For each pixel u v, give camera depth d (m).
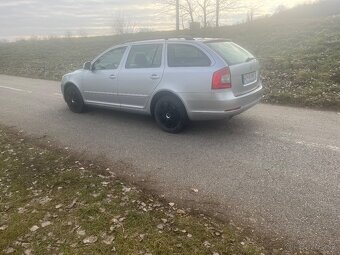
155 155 5.82
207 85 5.99
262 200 4.27
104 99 7.86
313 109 8.34
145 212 4.09
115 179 5.00
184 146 6.13
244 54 6.71
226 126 7.11
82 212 4.14
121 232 3.73
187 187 4.69
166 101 6.59
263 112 8.16
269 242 3.52
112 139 6.73
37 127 7.87
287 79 10.98
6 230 3.88
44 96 11.56
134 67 7.11
